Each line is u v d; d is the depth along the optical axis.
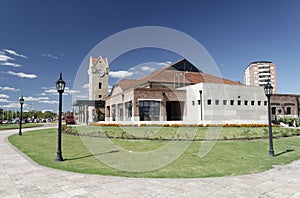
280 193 4.20
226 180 5.04
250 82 81.44
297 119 26.22
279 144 11.02
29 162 7.00
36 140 13.15
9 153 8.70
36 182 4.92
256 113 26.56
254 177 5.29
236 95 25.77
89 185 4.70
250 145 10.34
